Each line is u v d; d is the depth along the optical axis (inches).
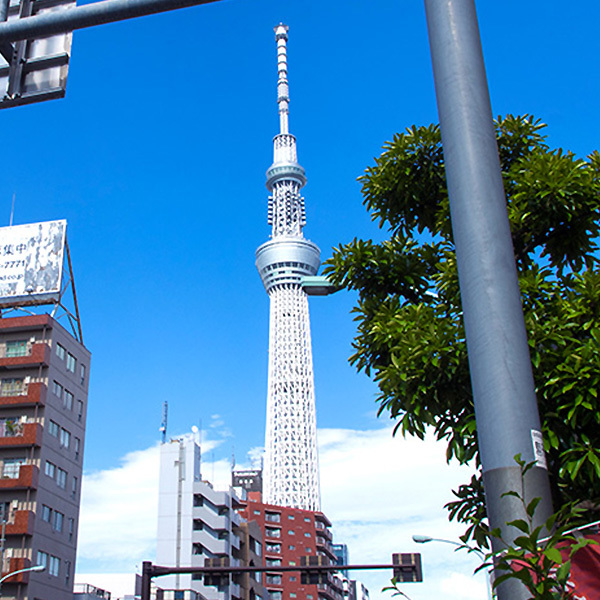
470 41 220.5
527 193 417.1
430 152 489.4
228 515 3764.8
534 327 372.5
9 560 2198.6
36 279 2687.0
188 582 3499.0
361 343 440.5
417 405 378.0
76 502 2566.4
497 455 184.5
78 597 2471.7
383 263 483.8
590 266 432.5
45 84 356.2
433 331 382.9
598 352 350.3
